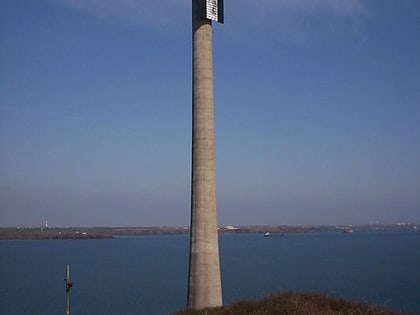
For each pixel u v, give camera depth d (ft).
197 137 86.84
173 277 244.42
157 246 631.15
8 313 150.71
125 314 144.66
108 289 201.36
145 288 202.18
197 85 87.92
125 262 349.00
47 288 209.87
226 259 353.10
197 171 86.28
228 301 148.25
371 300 151.53
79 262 353.10
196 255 85.05
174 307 153.89
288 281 208.23
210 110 87.56
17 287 214.28
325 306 70.64
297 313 67.21
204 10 88.07
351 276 228.22
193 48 89.35
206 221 85.35
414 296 161.99
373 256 362.12
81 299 175.63
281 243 640.99
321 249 469.57
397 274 236.02
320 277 224.53
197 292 84.07
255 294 165.99
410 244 544.21
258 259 349.41
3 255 438.81
